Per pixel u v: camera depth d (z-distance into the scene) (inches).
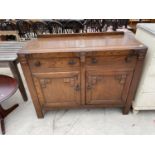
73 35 55.7
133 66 43.7
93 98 52.9
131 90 50.0
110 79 47.4
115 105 55.3
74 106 55.4
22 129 53.8
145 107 54.5
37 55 40.0
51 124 55.6
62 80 47.1
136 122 55.2
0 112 56.1
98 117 58.1
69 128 53.8
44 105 54.0
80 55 40.2
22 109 63.6
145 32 46.7
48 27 118.1
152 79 46.3
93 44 44.4
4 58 54.5
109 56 41.4
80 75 45.9
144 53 40.2
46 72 44.7
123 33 56.3
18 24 119.9
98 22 118.0
